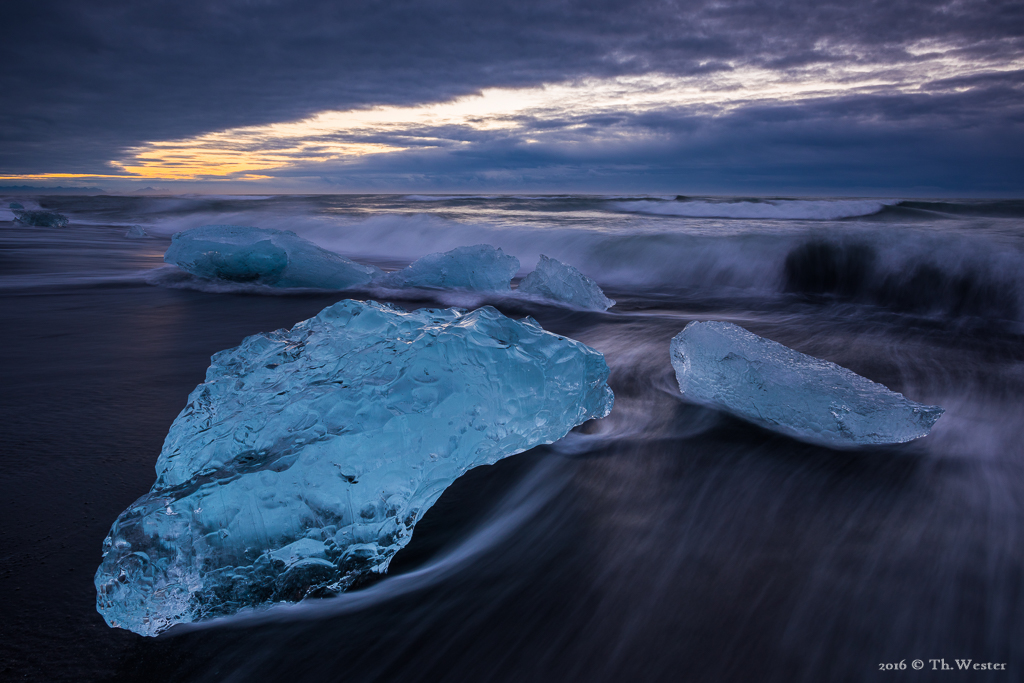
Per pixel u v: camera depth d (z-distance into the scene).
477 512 1.79
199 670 1.17
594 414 2.43
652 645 1.25
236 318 4.50
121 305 4.93
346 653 1.23
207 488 1.31
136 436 2.18
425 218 12.83
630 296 6.50
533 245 9.79
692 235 8.89
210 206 21.88
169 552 1.24
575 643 1.26
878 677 1.16
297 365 1.82
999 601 1.38
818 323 4.92
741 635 1.28
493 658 1.22
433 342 1.72
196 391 1.74
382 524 1.47
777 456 2.18
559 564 1.54
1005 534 1.67
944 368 3.49
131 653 1.20
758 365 2.51
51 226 13.76
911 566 1.51
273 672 1.17
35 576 1.38
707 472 2.05
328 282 6.04
